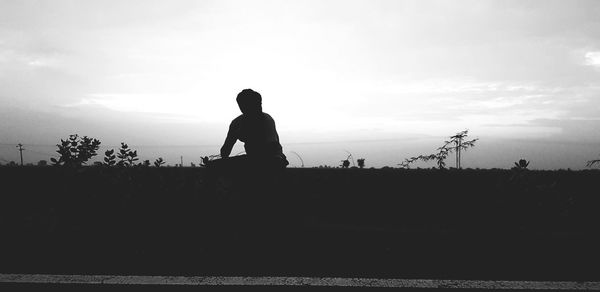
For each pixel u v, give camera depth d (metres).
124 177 3.59
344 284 2.20
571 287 2.15
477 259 2.63
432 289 2.14
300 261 2.60
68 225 3.38
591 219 3.33
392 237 3.13
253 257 2.69
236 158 2.98
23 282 2.23
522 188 3.50
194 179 3.71
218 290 2.17
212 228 3.37
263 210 3.06
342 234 3.18
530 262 2.57
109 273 2.40
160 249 2.87
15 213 3.54
